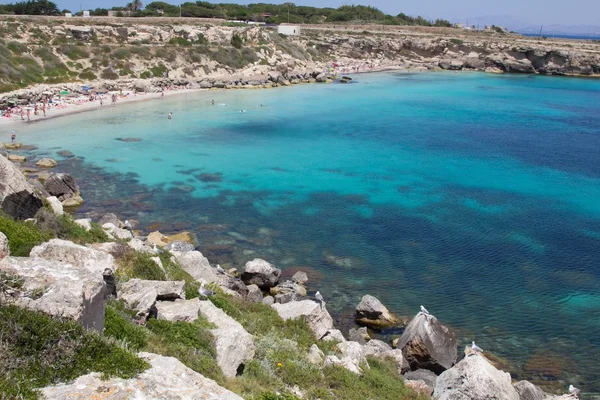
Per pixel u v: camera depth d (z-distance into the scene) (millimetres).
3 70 77750
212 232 37625
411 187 48688
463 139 67875
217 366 14766
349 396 16703
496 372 19516
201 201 43625
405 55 162750
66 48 91500
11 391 9133
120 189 45375
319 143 63812
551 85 125250
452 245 36469
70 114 72438
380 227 39344
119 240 26500
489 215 42188
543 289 30812
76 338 10773
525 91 113688
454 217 41594
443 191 47812
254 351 17000
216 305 20719
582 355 24938
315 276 31906
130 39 103438
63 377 9977
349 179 50594
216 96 93812
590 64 148375
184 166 52844
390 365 21938
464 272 32688
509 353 24984
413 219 41031
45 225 22844
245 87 103875
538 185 49969
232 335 16234
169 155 56375
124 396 9766
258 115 79062
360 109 87188
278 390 15508
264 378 15852
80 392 9609
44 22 99062
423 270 32875
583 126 77750
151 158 54906
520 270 33062
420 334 23594
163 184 47312
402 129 73000
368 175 52000
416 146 63688
